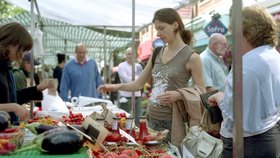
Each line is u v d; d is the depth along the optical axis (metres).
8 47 2.79
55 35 16.36
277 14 5.89
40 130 2.35
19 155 1.88
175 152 2.37
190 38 3.25
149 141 2.50
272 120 2.45
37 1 6.57
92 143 2.19
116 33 14.38
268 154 2.44
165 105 3.11
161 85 3.19
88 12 7.36
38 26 7.75
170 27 3.14
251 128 2.38
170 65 3.15
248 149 2.42
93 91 6.80
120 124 2.77
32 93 3.51
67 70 6.70
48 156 1.87
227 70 5.46
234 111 1.94
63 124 2.89
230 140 2.47
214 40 5.19
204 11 11.47
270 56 2.43
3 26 2.81
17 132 2.01
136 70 8.30
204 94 2.77
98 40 16.23
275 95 2.43
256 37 2.47
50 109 4.35
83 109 4.98
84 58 6.75
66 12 7.57
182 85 3.13
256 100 2.36
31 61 4.75
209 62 5.15
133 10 4.82
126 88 3.66
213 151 2.37
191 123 2.96
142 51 12.77
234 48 1.91
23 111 2.57
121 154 2.09
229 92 2.36
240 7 1.89
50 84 3.57
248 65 2.37
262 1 6.35
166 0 5.39
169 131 3.10
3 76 2.96
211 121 2.65
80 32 14.55
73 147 1.93
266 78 2.36
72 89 6.71
